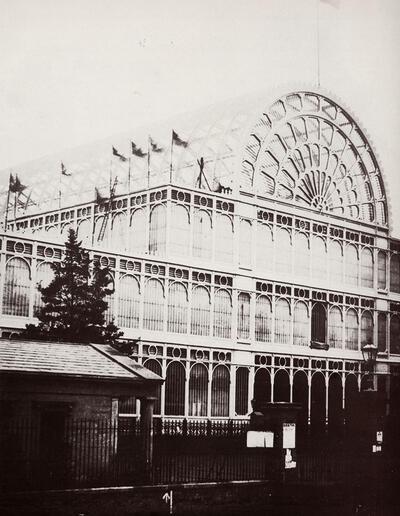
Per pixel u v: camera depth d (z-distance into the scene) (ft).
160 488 75.36
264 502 81.51
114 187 170.81
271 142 181.98
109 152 177.99
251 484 81.00
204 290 164.55
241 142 172.24
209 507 78.23
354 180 198.08
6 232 137.69
